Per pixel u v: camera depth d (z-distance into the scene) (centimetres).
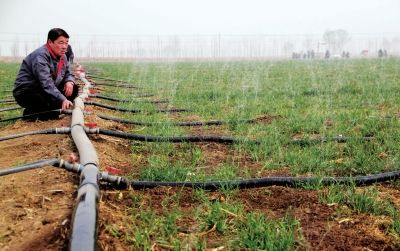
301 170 372
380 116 606
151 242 236
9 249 217
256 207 291
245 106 733
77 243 197
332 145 450
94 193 255
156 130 538
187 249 228
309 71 1938
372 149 431
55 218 247
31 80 536
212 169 377
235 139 469
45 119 568
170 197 299
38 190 292
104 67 2578
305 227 258
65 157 368
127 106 755
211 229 256
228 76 1611
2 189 293
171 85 1190
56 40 527
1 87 1122
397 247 237
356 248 235
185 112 697
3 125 570
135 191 310
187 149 447
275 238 238
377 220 268
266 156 415
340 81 1268
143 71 2042
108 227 240
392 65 2445
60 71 549
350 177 336
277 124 563
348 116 605
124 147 448
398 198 309
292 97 864
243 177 353
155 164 373
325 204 293
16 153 398
